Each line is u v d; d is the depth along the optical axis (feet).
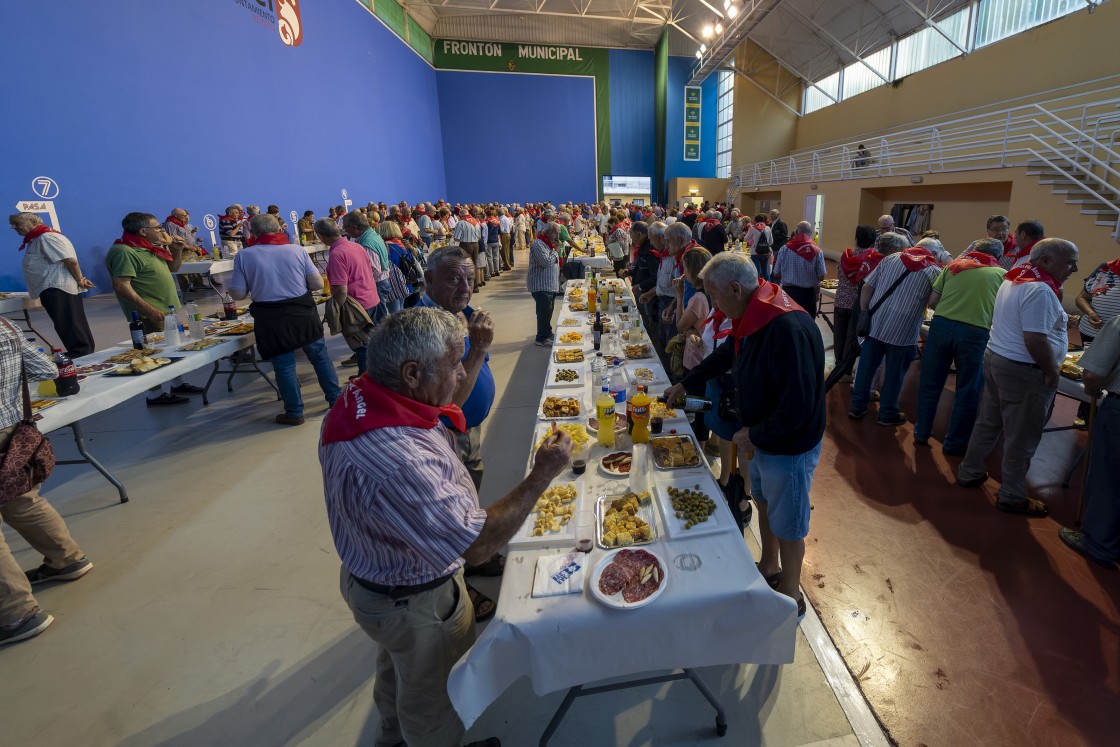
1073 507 9.29
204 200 26.20
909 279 11.45
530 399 15.11
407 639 3.97
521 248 53.06
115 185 21.54
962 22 46.14
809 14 57.62
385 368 3.48
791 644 4.52
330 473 3.45
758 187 66.13
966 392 10.63
